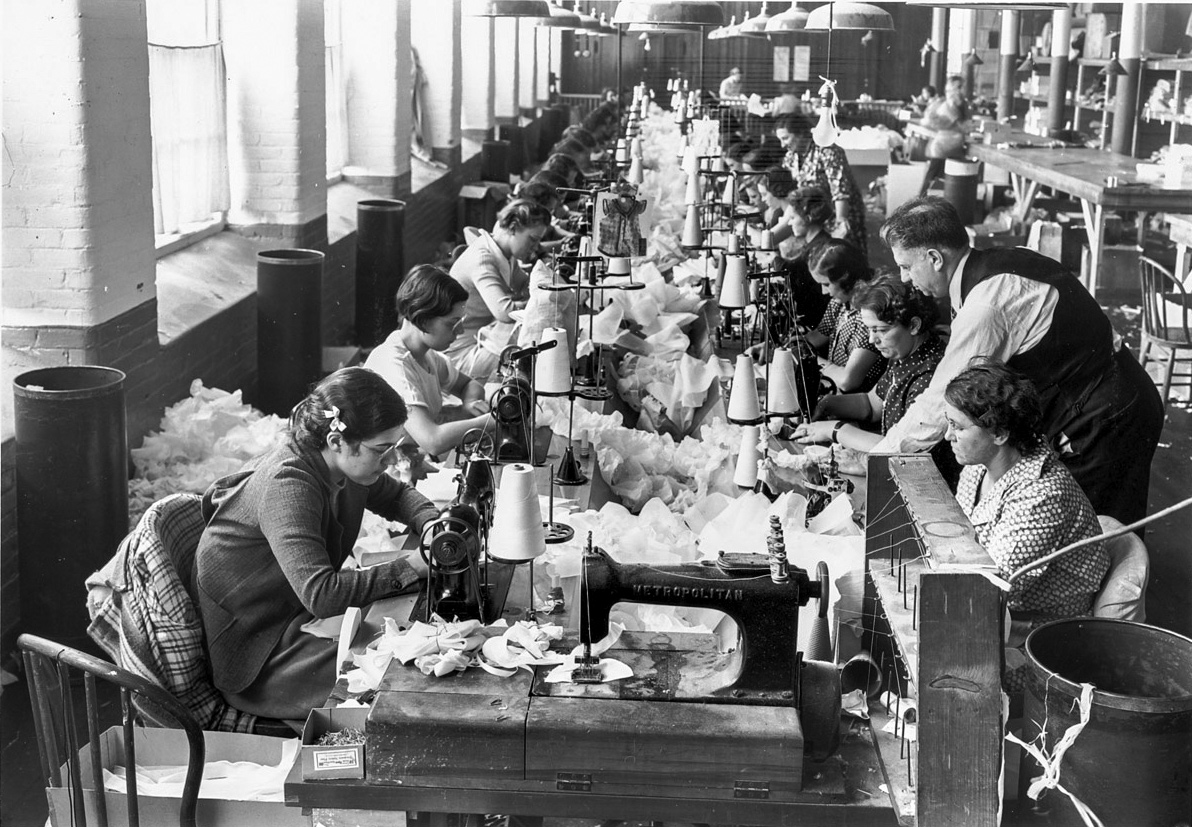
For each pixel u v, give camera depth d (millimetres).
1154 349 6363
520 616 2146
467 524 2107
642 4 4715
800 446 3328
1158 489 4711
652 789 1730
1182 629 3594
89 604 2422
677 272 5270
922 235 3104
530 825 1952
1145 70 8641
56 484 3256
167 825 2018
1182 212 7027
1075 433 3191
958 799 1617
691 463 3227
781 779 1718
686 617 2305
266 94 6004
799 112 6727
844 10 5254
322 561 2191
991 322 3041
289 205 6125
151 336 4367
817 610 2061
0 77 3713
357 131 7820
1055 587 2309
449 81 9055
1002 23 9648
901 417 3312
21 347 3916
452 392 3623
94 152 3830
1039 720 1900
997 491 2361
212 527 2295
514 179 10117
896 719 1874
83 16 3713
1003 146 8992
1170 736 1786
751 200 6598
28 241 3836
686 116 7500
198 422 4379
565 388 3008
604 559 1826
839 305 4582
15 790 2742
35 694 2033
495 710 1759
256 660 2283
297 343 5582
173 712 1937
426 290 3260
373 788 1745
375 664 1921
